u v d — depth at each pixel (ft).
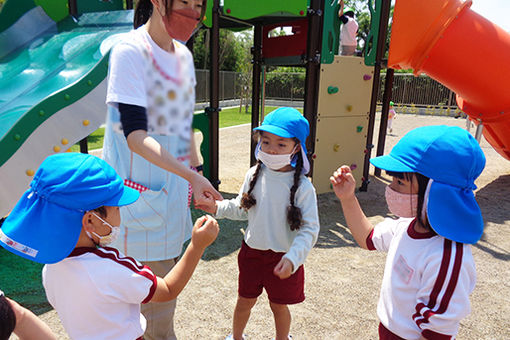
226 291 10.31
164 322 6.43
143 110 5.07
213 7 16.85
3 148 8.43
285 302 7.00
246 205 6.89
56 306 4.29
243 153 29.55
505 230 15.37
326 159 19.62
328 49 18.19
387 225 5.71
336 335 8.64
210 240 4.59
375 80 20.16
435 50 18.02
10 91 10.97
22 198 3.75
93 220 3.95
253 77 22.59
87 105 9.61
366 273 11.55
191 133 5.92
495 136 20.79
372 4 19.24
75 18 14.85
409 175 4.64
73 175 3.69
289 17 20.10
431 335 4.34
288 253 6.22
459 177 4.32
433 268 4.46
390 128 45.93
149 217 5.85
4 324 3.51
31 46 13.53
